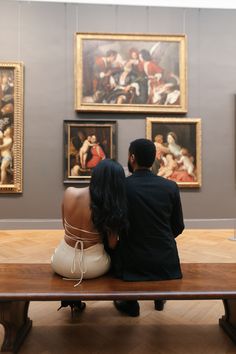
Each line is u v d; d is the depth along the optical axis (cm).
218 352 265
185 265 327
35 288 254
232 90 867
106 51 842
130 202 270
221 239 706
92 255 274
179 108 852
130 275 273
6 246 629
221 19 866
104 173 262
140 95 848
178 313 341
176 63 855
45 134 838
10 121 818
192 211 858
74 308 342
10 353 255
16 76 816
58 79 841
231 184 867
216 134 867
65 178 828
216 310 350
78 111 838
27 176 831
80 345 274
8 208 825
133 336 290
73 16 843
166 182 282
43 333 295
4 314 253
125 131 855
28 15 834
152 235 273
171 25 859
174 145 855
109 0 849
